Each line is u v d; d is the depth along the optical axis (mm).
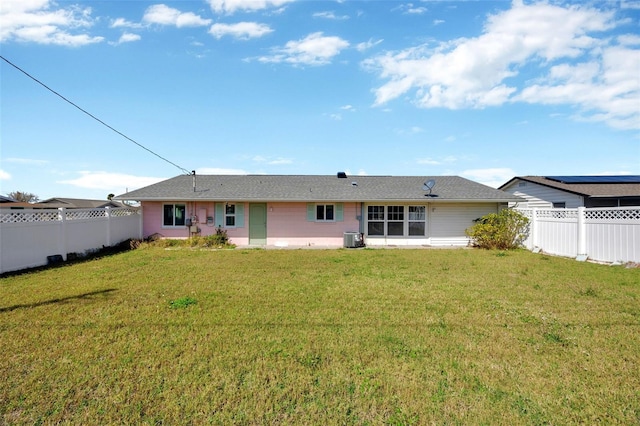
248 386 3127
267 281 7742
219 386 3133
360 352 3844
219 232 16484
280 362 3584
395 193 16703
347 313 5289
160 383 3184
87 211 12703
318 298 6199
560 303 5891
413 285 7309
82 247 12312
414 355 3781
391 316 5133
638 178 19688
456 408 2791
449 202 16656
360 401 2887
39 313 5285
